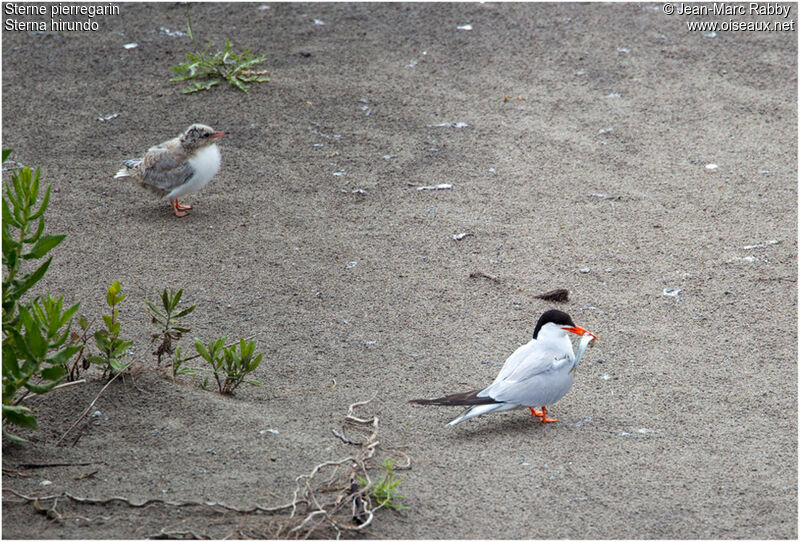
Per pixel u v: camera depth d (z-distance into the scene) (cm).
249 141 1571
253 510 700
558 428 875
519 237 1283
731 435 857
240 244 1254
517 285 1159
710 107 1706
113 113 1653
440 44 1955
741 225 1311
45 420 819
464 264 1211
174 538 661
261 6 2147
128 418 835
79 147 1537
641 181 1451
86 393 859
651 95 1750
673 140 1588
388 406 900
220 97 1720
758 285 1152
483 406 841
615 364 990
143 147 1535
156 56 1880
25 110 1653
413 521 710
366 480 748
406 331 1052
